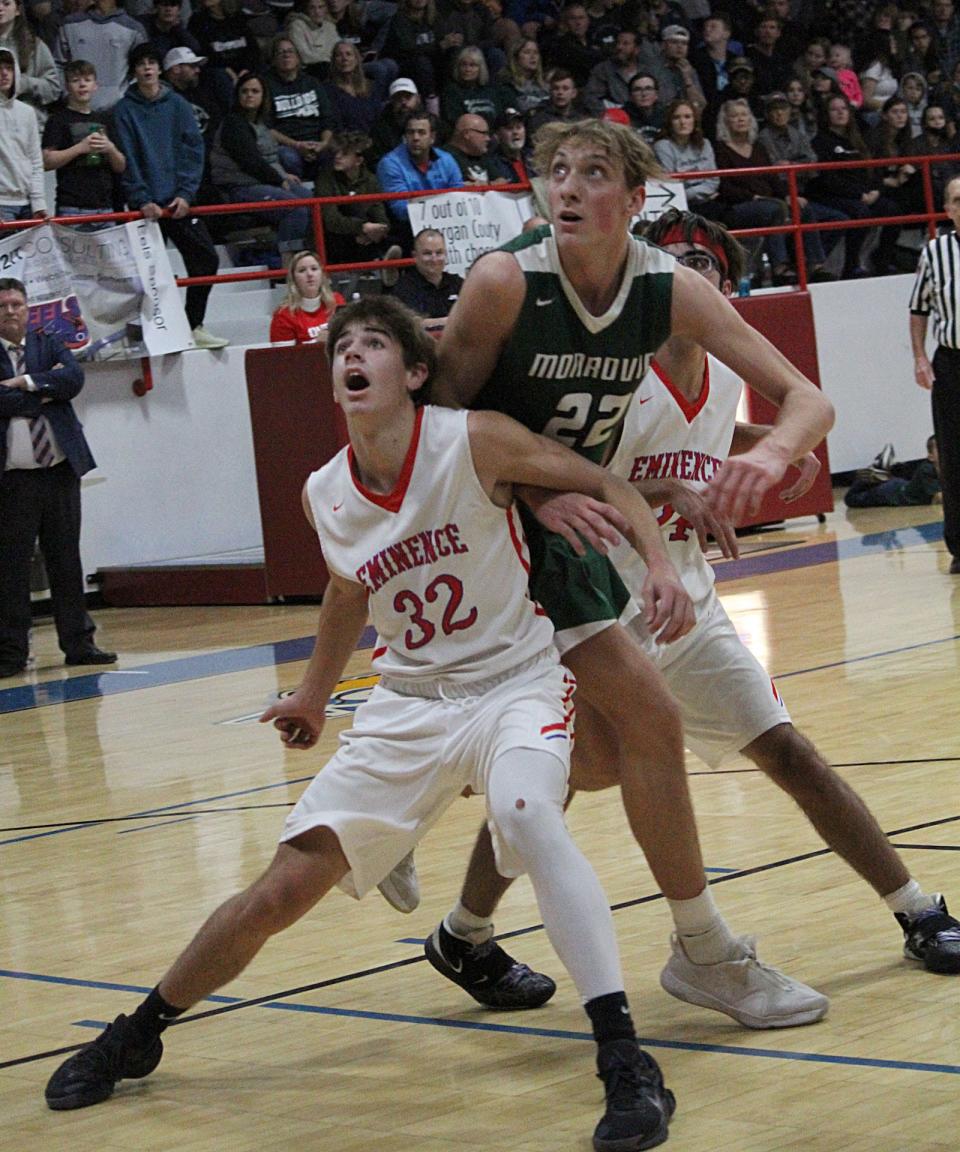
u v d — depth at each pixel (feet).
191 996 11.87
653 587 11.15
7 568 36.19
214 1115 11.46
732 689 13.48
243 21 50.67
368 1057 12.47
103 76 48.34
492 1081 11.73
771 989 12.37
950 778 19.79
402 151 49.24
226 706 30.32
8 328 35.65
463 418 11.32
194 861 19.27
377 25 57.47
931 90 65.16
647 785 11.84
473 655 11.48
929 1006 12.41
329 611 12.38
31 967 15.56
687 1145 10.11
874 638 30.78
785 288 55.93
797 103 59.62
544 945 14.88
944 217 58.18
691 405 14.11
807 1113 10.46
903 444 60.13
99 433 46.21
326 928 16.19
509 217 49.55
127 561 46.98
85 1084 11.81
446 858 18.42
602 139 11.13
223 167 48.21
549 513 11.27
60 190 45.19
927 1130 9.95
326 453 42.04
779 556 43.52
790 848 17.46
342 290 46.98
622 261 11.55
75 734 28.86
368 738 11.74
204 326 49.65
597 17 58.85
